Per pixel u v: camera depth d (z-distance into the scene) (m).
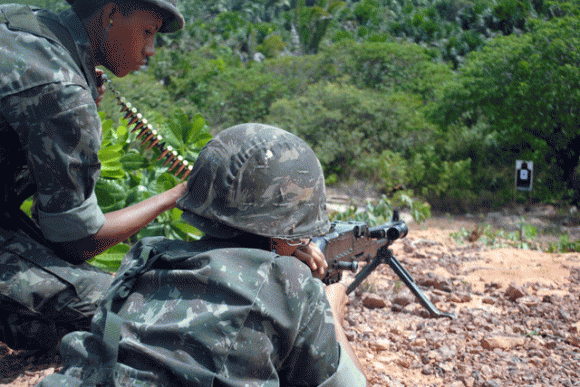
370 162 17.17
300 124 18.77
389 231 3.02
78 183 1.78
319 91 20.03
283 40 48.97
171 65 30.16
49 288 2.10
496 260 5.26
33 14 1.82
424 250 5.75
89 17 1.87
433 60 34.81
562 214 15.13
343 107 19.05
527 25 32.41
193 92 26.00
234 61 38.78
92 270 2.26
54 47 1.76
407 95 22.05
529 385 2.46
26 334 2.28
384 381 2.48
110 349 1.05
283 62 26.02
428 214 12.32
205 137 3.85
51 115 1.71
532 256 5.46
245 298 1.09
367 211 7.58
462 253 5.66
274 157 1.21
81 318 2.22
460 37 40.25
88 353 1.12
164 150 2.32
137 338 1.10
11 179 1.96
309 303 1.14
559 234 12.93
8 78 1.67
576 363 2.71
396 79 24.22
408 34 45.22
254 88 23.55
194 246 1.25
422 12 50.12
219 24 52.94
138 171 3.87
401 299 3.63
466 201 16.14
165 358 1.05
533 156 17.11
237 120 23.25
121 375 1.06
